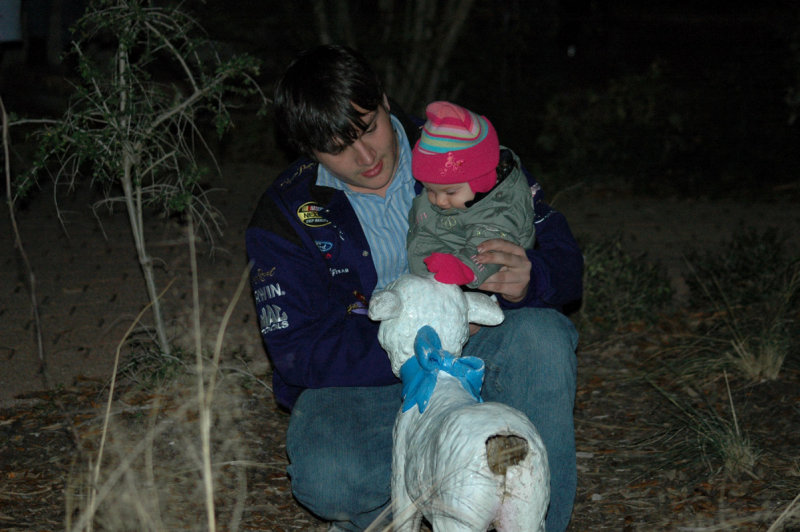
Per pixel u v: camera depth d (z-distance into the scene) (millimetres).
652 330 5637
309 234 3135
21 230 7781
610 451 4172
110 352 5227
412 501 2557
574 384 3035
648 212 8812
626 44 13688
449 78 10203
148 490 3650
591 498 3748
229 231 7734
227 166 10438
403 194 3199
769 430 4277
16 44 10961
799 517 3416
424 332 2629
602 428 4434
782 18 9930
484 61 10211
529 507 2348
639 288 5871
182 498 3660
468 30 10188
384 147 2930
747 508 3576
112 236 7633
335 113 2795
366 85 2840
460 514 2314
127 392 4688
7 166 2830
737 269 6016
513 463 2314
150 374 4777
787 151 9766
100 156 4340
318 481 3004
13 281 6492
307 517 3605
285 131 2988
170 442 4160
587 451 4184
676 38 13664
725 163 9789
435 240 3074
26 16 11508
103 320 5730
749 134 9773
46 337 5461
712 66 10219
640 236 7895
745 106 9766
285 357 3076
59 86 11164
